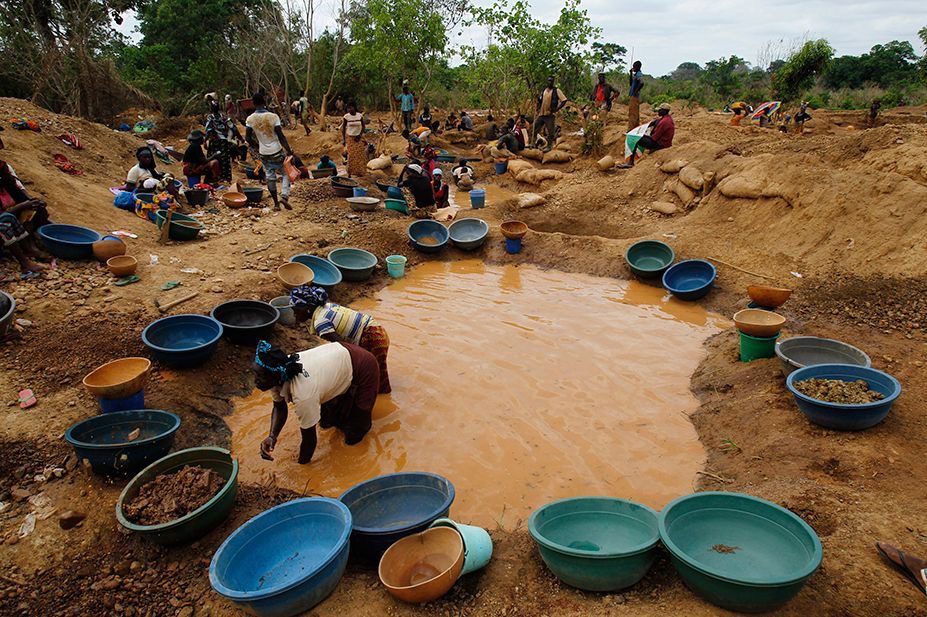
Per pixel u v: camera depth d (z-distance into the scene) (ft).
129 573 12.09
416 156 53.16
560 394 19.06
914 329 20.61
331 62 92.02
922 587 10.35
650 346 22.33
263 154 33.91
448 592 11.44
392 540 11.70
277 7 80.43
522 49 58.08
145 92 79.77
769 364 18.75
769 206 29.22
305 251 29.53
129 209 30.76
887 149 27.48
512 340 22.93
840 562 11.02
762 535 11.34
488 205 41.16
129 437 15.11
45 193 27.45
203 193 34.19
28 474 14.17
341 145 60.70
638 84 45.29
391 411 18.29
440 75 89.45
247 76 86.69
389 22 63.10
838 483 13.48
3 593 11.43
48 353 18.22
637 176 39.96
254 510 13.92
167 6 95.40
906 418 15.31
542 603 11.02
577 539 11.98
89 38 65.46
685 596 10.62
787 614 10.00
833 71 135.03
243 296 23.76
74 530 12.91
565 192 41.60
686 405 18.39
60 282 22.11
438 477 13.15
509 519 13.88
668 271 27.22
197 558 12.43
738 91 107.45
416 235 33.55
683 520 11.69
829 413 14.78
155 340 19.16
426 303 26.99
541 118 55.83
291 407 18.79
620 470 15.48
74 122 40.27
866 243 24.80
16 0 60.44
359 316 17.56
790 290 23.06
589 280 29.68
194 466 13.70
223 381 19.30
